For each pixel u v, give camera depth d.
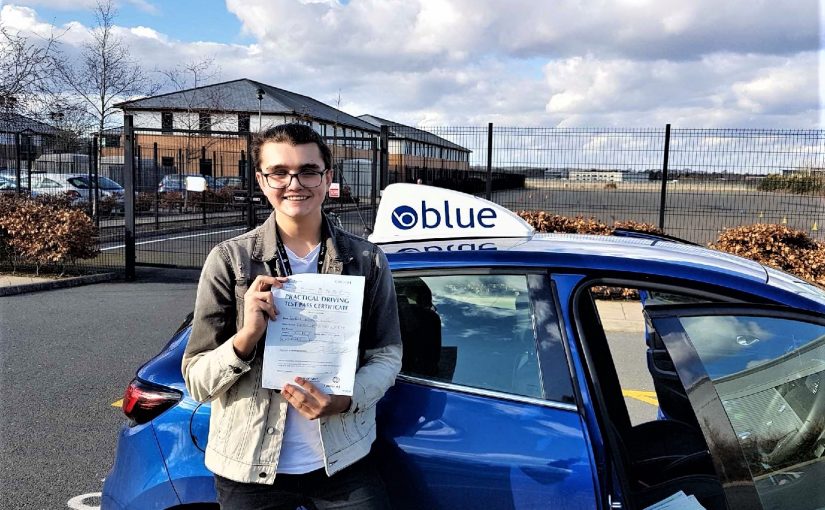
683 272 2.09
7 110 15.05
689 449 2.50
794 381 1.93
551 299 2.10
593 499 1.86
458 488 1.95
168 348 2.45
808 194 10.59
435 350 2.16
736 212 11.02
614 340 4.26
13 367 5.67
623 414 2.47
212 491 2.09
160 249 13.73
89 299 8.93
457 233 2.80
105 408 4.70
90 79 22.66
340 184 11.76
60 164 18.41
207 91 41.72
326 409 1.69
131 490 2.19
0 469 3.71
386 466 2.02
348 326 1.71
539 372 2.03
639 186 11.45
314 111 54.75
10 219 10.16
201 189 11.81
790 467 1.89
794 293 2.04
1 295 9.04
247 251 1.80
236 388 1.79
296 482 1.79
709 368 1.86
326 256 1.83
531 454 1.92
